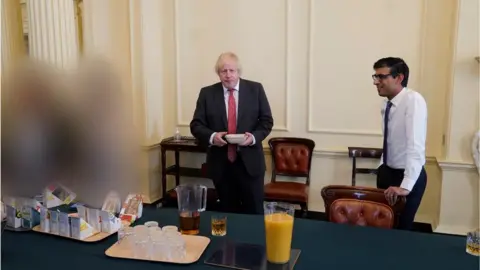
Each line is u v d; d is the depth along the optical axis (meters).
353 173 3.30
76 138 1.11
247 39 3.67
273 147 3.54
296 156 3.48
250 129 2.69
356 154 3.29
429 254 1.24
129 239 1.28
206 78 3.86
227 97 2.69
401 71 2.03
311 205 3.66
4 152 1.07
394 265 1.16
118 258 1.21
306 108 3.58
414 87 3.27
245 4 3.63
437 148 3.28
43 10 1.83
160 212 1.65
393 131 2.10
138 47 3.70
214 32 3.77
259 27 3.62
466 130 2.96
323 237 1.38
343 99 3.47
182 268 1.15
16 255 1.23
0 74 1.01
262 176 2.72
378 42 3.31
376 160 3.43
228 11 3.69
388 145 2.15
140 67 3.72
